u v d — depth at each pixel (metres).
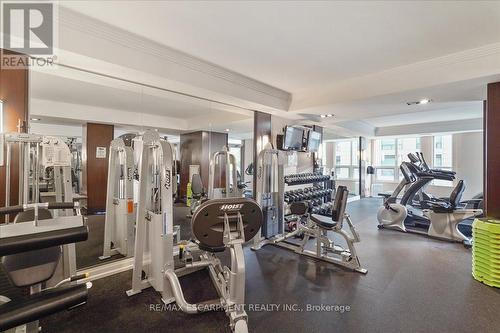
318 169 5.84
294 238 4.36
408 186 5.37
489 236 2.64
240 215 1.63
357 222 5.57
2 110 1.99
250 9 1.90
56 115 3.27
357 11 1.91
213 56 2.77
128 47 2.35
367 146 9.16
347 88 3.57
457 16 1.97
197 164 4.39
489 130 2.81
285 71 3.21
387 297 2.40
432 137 7.83
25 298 1.29
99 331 1.91
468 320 2.05
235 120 4.57
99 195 3.52
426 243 4.11
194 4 1.84
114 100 3.62
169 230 2.28
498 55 2.42
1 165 1.85
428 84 2.85
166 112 4.21
